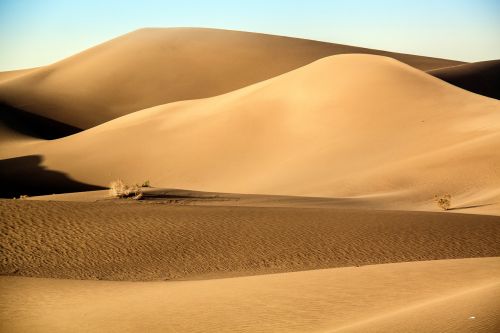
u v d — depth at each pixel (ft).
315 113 231.30
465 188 149.28
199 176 214.69
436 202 136.26
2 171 236.84
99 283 57.82
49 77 474.08
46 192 215.92
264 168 207.62
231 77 475.72
